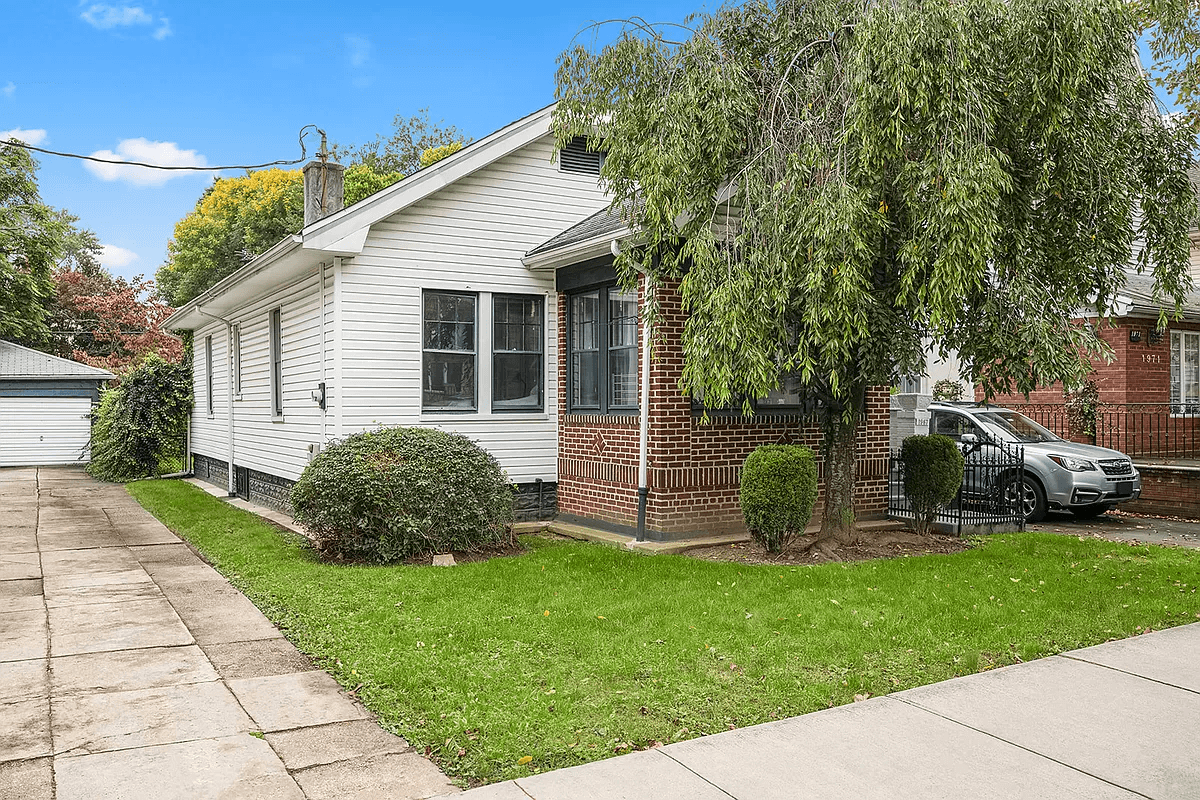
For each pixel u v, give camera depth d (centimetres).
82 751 436
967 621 671
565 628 651
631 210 913
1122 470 1283
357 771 414
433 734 455
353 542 943
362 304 1109
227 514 1379
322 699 518
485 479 998
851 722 471
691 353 830
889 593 761
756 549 975
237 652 616
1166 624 685
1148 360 1664
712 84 824
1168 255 843
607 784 394
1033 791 388
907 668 568
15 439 2595
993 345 783
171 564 966
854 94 760
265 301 1431
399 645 614
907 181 759
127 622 702
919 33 725
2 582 865
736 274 806
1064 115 741
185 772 411
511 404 1220
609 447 1103
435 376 1167
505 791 388
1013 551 977
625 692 518
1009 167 775
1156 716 480
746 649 599
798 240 760
